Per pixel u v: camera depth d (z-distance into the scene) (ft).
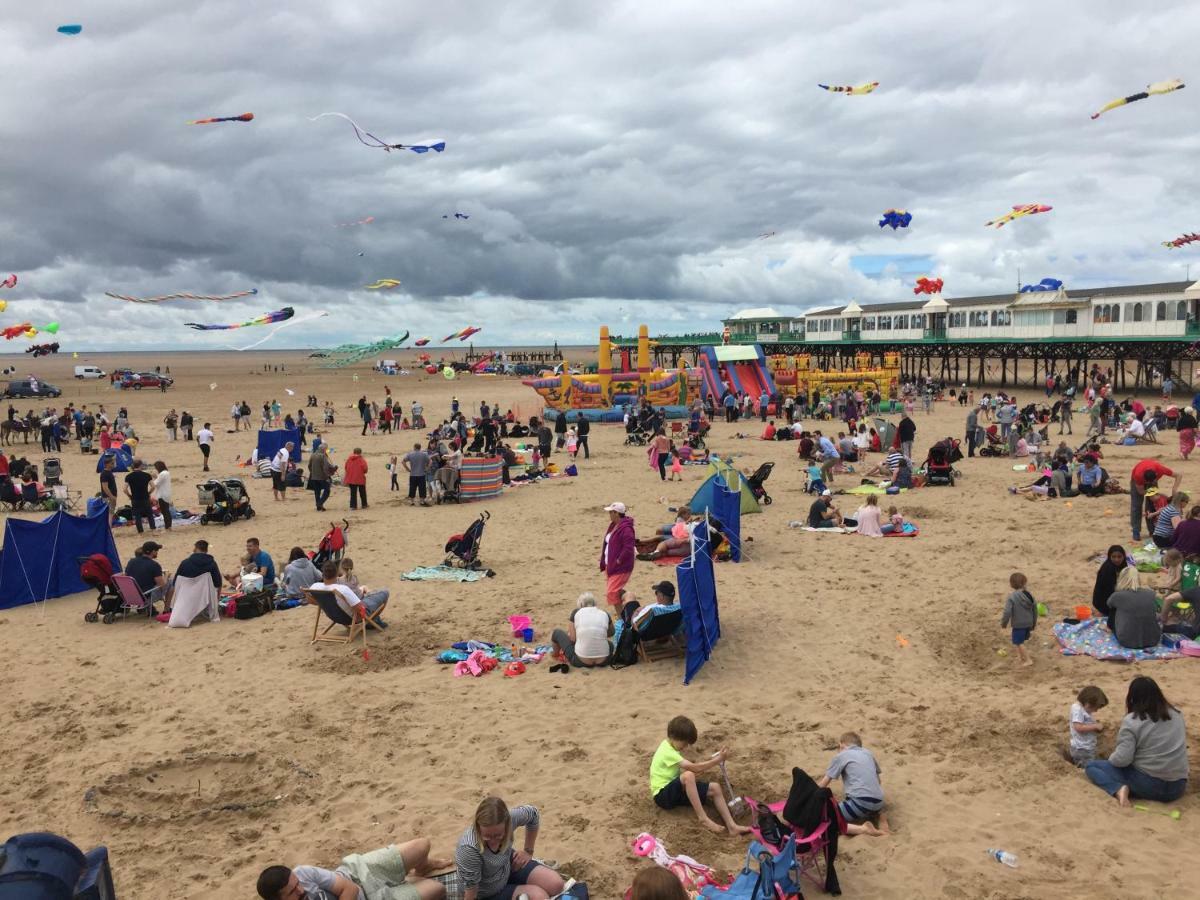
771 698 27.68
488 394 227.40
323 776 23.30
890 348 242.17
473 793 22.07
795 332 280.51
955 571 41.68
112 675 31.65
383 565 46.98
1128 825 19.47
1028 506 57.11
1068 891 17.17
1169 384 149.07
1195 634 30.07
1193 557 32.24
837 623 34.76
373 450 106.63
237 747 25.17
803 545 48.67
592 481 77.20
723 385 141.79
